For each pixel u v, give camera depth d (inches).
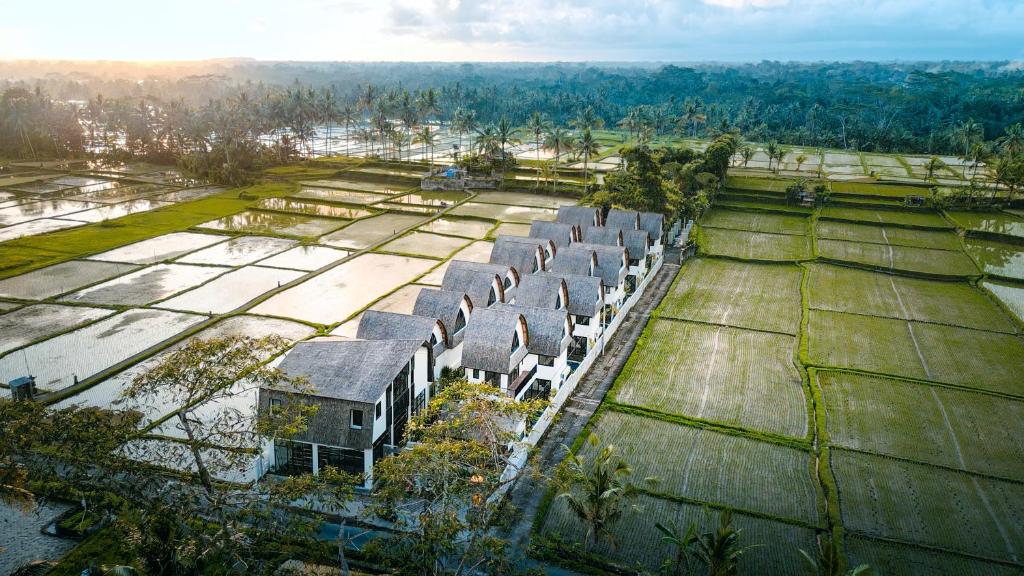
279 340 1364.4
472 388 1528.1
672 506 1641.2
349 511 1561.3
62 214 4559.5
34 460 1224.8
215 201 5078.7
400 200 5300.2
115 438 1194.0
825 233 4370.1
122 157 6707.7
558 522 1583.4
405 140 7544.3
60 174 6053.2
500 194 5561.0
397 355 1754.4
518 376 2060.8
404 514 1406.3
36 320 2706.7
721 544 1282.0
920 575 1416.1
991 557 1470.2
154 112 7598.4
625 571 1413.6
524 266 2871.6
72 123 6904.5
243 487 1285.7
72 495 1545.3
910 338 2704.2
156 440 1803.6
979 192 4960.6
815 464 1827.0
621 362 2474.2
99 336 2564.0
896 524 1579.7
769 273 3577.8
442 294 2214.6
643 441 1929.1
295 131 7229.3
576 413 2095.2
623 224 3523.6
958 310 3041.3
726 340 2669.8
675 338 2689.5
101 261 3506.4
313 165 6609.3
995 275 3496.6
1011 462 1840.6
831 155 7746.1
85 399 2074.3
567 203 5206.7
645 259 3299.7
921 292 3294.8
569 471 1582.2
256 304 2918.3
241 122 6520.7
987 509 1641.2
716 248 4015.8
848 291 3287.4
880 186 5610.2
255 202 5064.0
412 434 1771.7
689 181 4936.0
